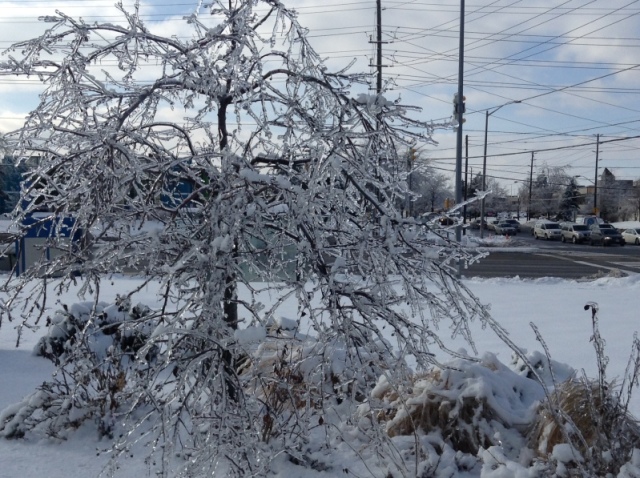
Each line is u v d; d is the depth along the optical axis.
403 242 3.57
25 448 4.75
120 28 3.97
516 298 14.22
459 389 4.59
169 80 3.99
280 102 4.12
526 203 91.19
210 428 3.38
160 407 3.42
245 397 3.65
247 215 3.48
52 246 3.95
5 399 5.92
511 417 4.43
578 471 3.62
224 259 3.36
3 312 3.77
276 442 4.29
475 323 10.13
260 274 3.67
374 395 4.90
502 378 4.87
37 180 3.76
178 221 3.91
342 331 3.52
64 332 7.41
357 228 3.82
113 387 4.97
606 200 89.88
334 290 3.46
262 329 3.28
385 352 3.82
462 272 23.61
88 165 3.85
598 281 17.98
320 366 4.05
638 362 4.26
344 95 4.01
